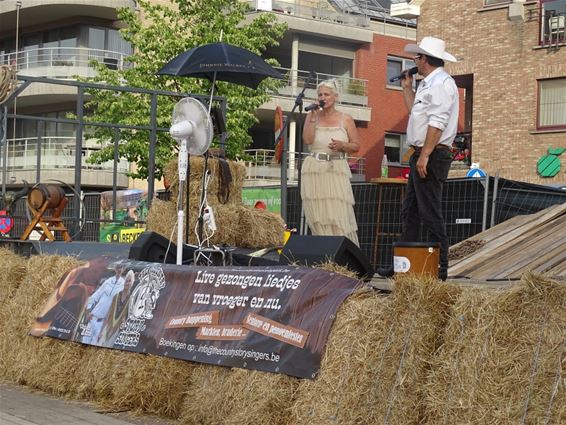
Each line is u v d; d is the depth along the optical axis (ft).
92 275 24.90
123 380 22.36
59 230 36.19
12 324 26.55
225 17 91.40
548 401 14.16
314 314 18.22
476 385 14.90
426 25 92.43
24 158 110.73
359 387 16.72
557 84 83.66
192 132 26.22
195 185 32.99
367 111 129.29
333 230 28.37
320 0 136.36
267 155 115.85
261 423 18.45
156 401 21.62
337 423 16.87
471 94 93.66
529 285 14.57
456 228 45.06
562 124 83.15
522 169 85.25
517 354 14.56
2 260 27.78
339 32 127.13
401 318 16.38
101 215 62.69
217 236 32.50
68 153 108.47
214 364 20.04
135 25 89.45
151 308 22.41
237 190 34.96
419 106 22.22
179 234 24.85
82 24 114.93
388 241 47.80
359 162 128.06
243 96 88.74
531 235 34.88
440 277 22.21
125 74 87.15
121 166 109.50
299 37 125.80
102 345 23.29
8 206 37.01
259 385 18.79
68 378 24.12
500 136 86.89
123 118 84.12
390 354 16.43
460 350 15.39
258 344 19.19
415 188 22.47
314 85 125.80
